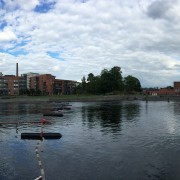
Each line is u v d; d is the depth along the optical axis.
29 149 27.02
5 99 159.88
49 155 24.58
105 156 24.06
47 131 38.91
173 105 104.94
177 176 18.88
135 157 23.69
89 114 65.50
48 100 151.12
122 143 29.53
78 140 31.45
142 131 37.88
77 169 20.45
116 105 105.00
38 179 18.22
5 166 21.30
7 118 58.16
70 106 98.69
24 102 137.75
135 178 18.52
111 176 18.94
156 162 22.12
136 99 165.00
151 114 64.88
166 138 32.44
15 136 34.88
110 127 42.09
